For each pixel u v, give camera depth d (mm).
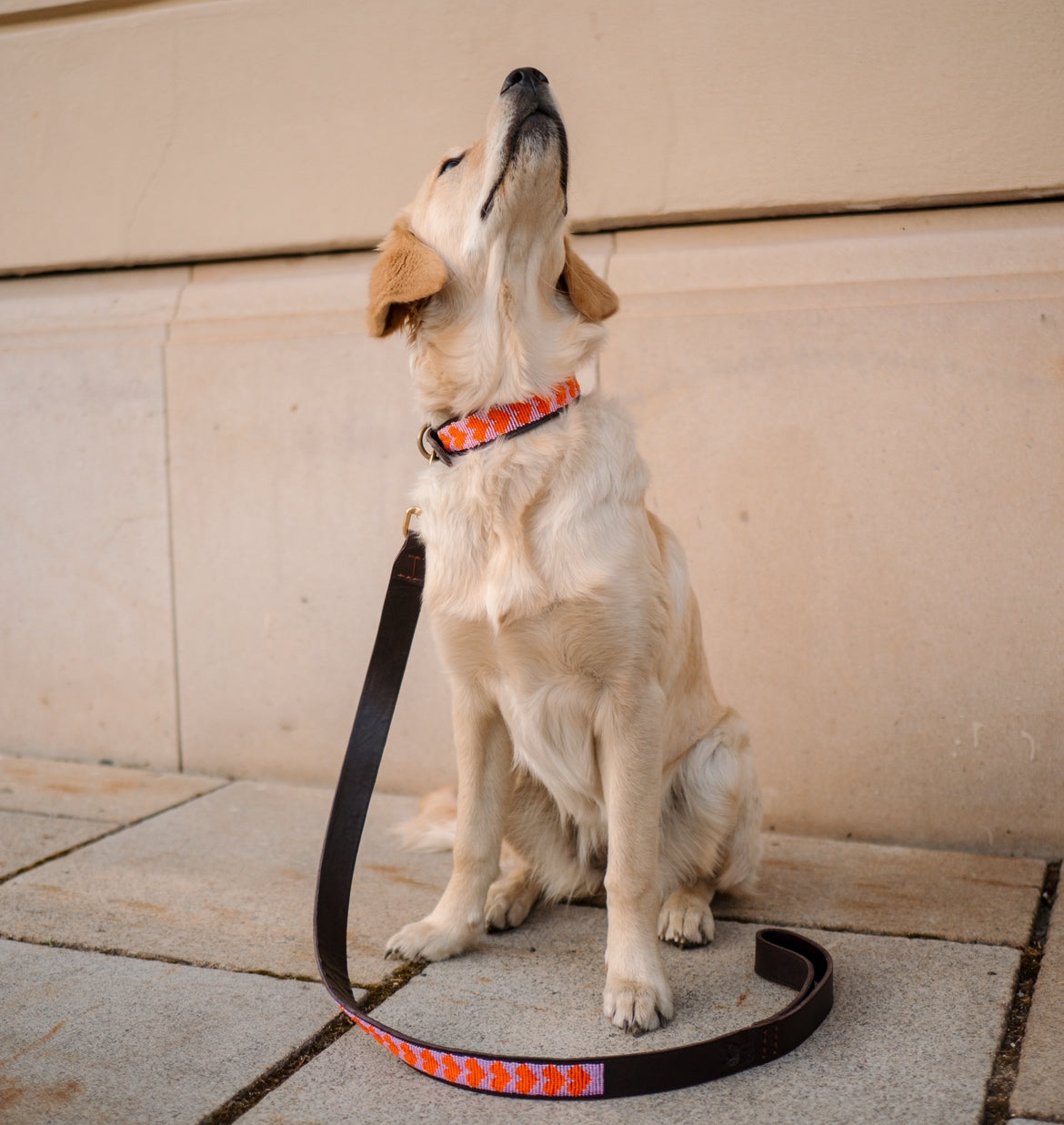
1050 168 2887
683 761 2615
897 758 3076
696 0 3074
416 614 2408
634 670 2199
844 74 3000
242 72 3514
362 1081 1872
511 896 2602
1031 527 2910
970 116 2926
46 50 3711
